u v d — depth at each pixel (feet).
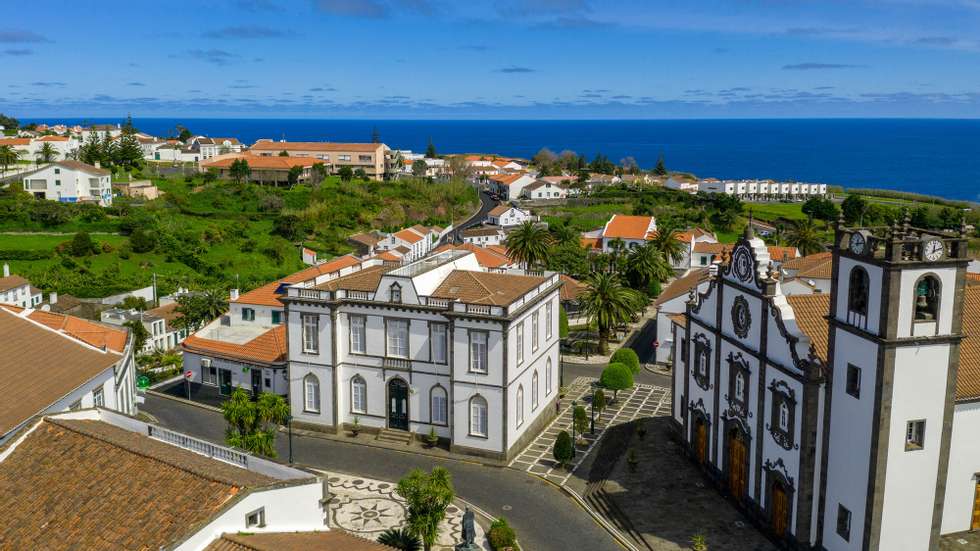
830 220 567.18
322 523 111.45
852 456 125.39
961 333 119.65
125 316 311.06
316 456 186.80
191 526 95.14
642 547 144.15
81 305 345.72
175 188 584.81
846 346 125.90
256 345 228.43
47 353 158.81
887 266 114.73
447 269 208.74
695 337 177.58
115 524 99.55
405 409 195.72
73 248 417.08
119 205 496.64
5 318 163.84
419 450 190.49
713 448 168.66
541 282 203.62
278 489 104.68
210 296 305.94
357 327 196.24
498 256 358.23
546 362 209.77
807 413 131.54
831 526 131.75
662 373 256.11
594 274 290.76
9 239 428.56
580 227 586.45
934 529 124.98
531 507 161.68
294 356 201.98
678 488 167.84
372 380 196.85
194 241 460.96
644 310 338.54
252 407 158.81
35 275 384.88
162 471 107.14
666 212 623.36
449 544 145.69
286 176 636.48
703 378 173.27
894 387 118.21
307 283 206.08
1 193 486.38
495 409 183.01
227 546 95.61
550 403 215.51
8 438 122.01
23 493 109.81
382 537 142.92
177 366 263.29
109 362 165.78
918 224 526.16
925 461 121.90
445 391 189.67
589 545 146.00
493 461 184.34
